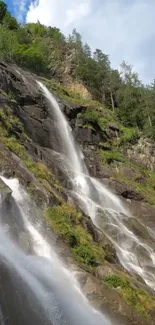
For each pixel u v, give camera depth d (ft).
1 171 62.75
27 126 111.04
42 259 50.29
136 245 85.76
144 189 142.92
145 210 116.78
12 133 88.28
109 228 85.76
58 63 268.41
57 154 116.26
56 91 163.63
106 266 61.05
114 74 290.76
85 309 47.24
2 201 54.44
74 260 57.16
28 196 62.23
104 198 106.42
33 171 73.92
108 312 49.70
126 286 58.03
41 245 55.98
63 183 90.94
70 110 146.41
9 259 42.96
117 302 51.57
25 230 56.59
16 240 52.90
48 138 120.88
